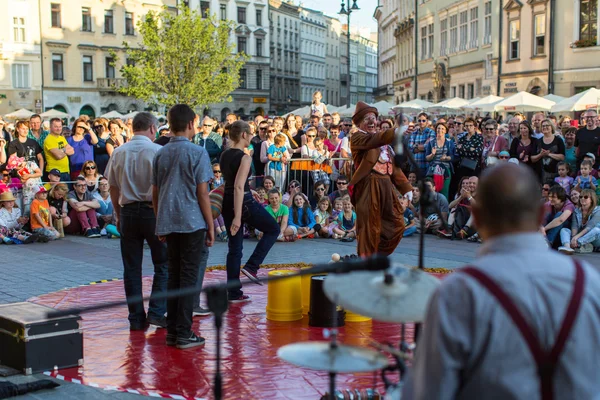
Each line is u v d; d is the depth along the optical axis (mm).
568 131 14125
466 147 14359
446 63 48500
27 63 57062
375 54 157750
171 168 6215
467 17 44719
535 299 2168
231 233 7770
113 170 6895
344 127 16219
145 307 7957
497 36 39812
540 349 2131
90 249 12148
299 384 5438
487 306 2158
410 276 3014
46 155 14102
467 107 26312
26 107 56938
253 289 8945
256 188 13742
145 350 6352
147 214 6820
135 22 64812
